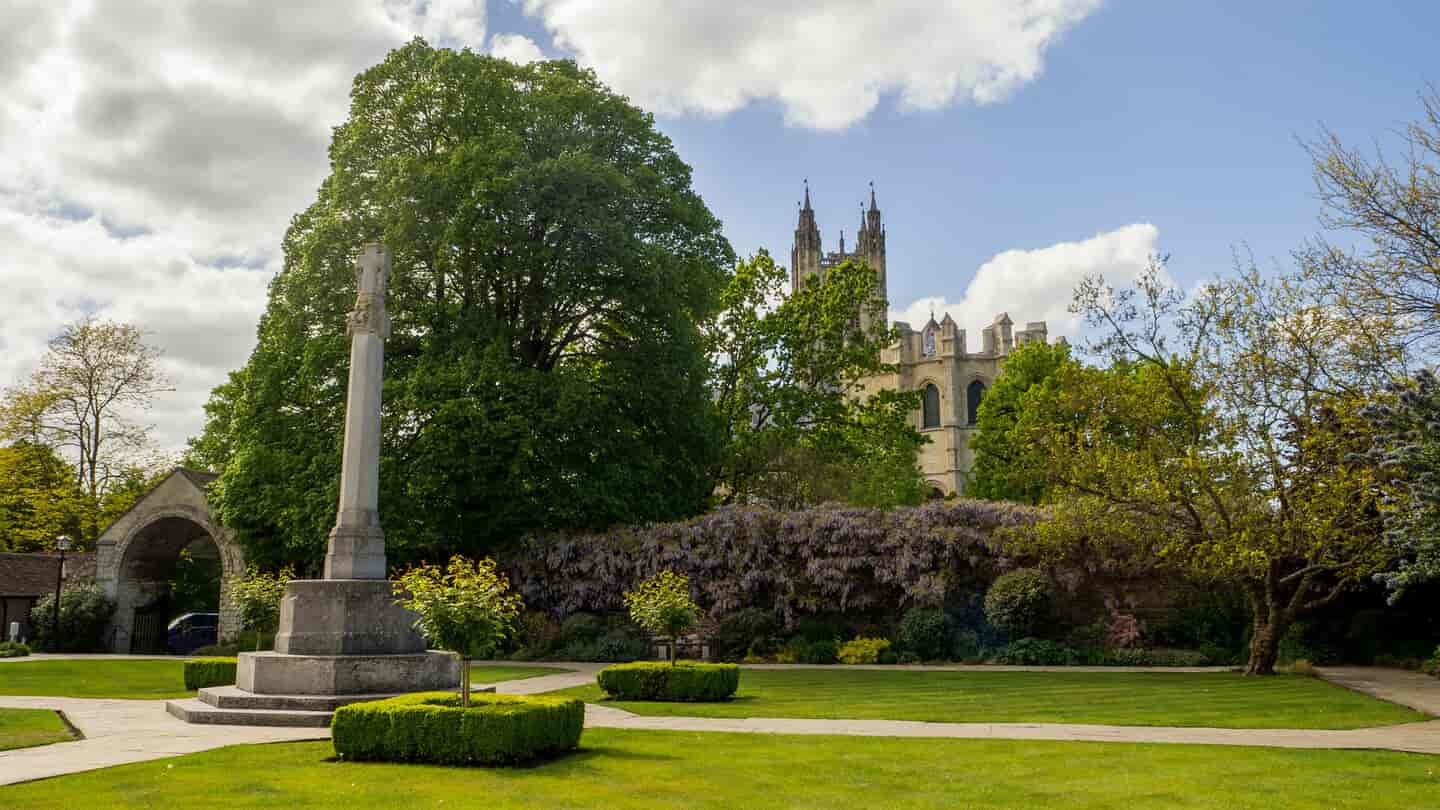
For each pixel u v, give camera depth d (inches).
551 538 1293.1
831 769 408.5
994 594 1137.4
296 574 1349.7
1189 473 897.5
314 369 1200.2
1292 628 1088.2
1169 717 592.7
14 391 1882.4
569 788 367.9
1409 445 541.6
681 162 1441.9
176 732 525.7
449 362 1194.6
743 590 1225.4
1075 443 1019.3
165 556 1546.5
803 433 1748.3
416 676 634.2
